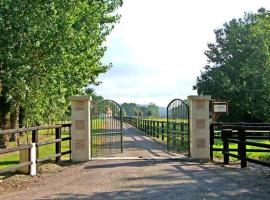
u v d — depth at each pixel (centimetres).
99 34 3588
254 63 5791
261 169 1545
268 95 5650
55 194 1113
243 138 1602
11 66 2450
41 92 2888
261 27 6175
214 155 2094
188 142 1977
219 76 6016
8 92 2758
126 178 1356
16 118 3356
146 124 4200
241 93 5778
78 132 1903
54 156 1677
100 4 3388
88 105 1911
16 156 2198
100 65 4047
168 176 1387
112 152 2241
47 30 2439
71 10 2623
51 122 4522
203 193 1097
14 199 1062
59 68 2689
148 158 1919
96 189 1173
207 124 1903
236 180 1298
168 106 2305
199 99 1900
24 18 2367
